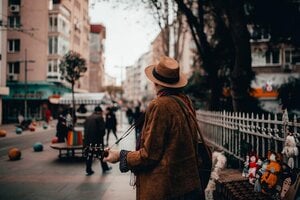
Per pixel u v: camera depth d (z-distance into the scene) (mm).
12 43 54562
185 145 2791
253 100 15234
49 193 7984
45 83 53594
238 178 7320
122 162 2840
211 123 13852
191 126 2883
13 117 53688
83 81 73250
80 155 15094
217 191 7047
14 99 53719
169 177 2709
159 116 2760
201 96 23922
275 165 5668
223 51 18781
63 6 56188
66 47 58156
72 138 14023
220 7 14195
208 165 3033
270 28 16719
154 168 2746
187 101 3080
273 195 5566
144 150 2725
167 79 2996
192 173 2781
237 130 9625
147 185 2756
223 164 7117
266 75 37938
